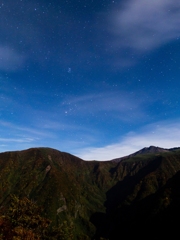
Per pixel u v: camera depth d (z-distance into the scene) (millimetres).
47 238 31609
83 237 62125
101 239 60625
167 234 110250
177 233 105250
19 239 22719
